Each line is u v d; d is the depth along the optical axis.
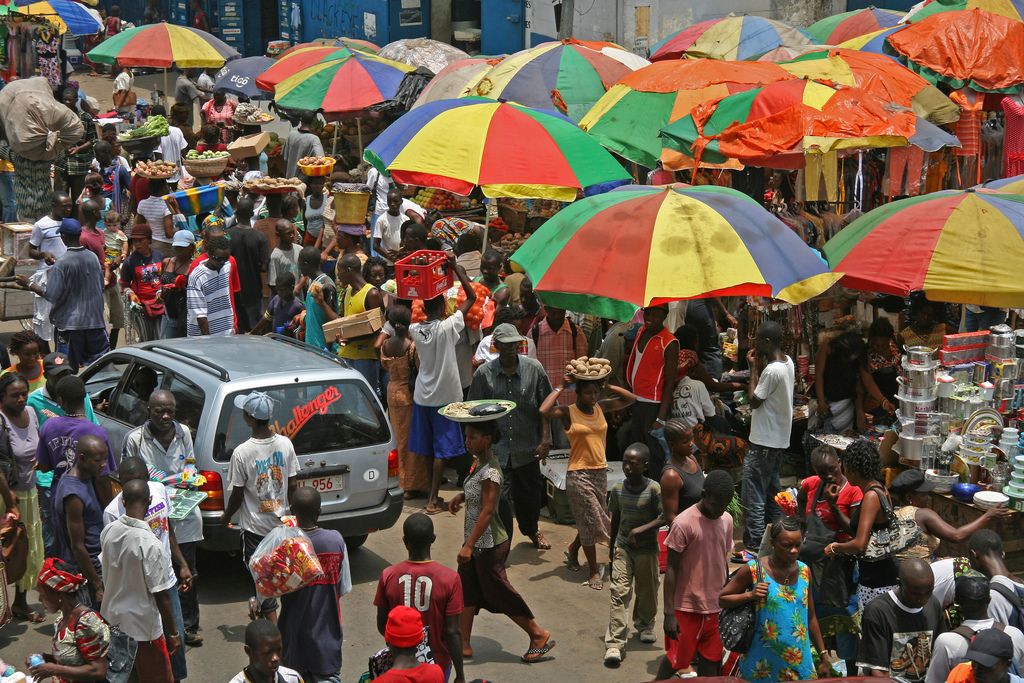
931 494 10.52
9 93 21.00
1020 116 15.54
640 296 10.15
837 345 12.15
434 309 12.17
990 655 6.25
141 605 7.95
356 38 36.69
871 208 15.98
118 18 40.03
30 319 16.30
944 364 11.23
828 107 12.97
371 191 16.56
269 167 23.97
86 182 20.14
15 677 6.46
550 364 12.41
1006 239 10.92
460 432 12.35
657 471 11.61
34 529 9.79
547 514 12.64
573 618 10.18
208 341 11.75
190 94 29.91
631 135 14.47
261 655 6.62
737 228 10.64
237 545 9.84
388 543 11.72
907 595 7.39
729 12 27.02
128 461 8.38
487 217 16.83
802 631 7.60
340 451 10.33
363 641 9.70
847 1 26.20
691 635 8.45
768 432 11.01
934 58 15.46
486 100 14.44
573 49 17.91
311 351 11.38
